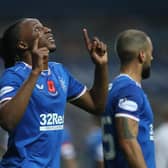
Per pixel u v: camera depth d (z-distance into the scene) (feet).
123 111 49.85
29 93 42.78
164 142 71.82
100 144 77.92
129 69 51.39
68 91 47.65
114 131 50.70
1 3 230.48
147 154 50.31
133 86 50.47
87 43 46.88
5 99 43.98
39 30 46.14
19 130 44.70
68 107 149.28
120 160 50.55
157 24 234.79
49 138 45.27
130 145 49.26
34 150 44.91
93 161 78.48
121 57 51.67
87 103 47.91
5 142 70.69
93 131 79.15
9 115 42.52
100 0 233.76
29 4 231.30
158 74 182.60
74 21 229.25
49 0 231.50
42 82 45.55
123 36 51.67
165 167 72.02
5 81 44.70
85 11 233.14
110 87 51.26
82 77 182.80
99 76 47.24
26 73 45.37
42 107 45.11
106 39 222.69
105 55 46.96
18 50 46.34
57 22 228.43
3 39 47.16
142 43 51.34
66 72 47.88
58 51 201.26
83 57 197.67
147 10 238.07
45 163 45.06
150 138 50.62
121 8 236.43
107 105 50.80
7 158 45.19
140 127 50.21
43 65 44.19
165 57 198.39
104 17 231.91
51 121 45.42
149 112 50.67
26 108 44.11
